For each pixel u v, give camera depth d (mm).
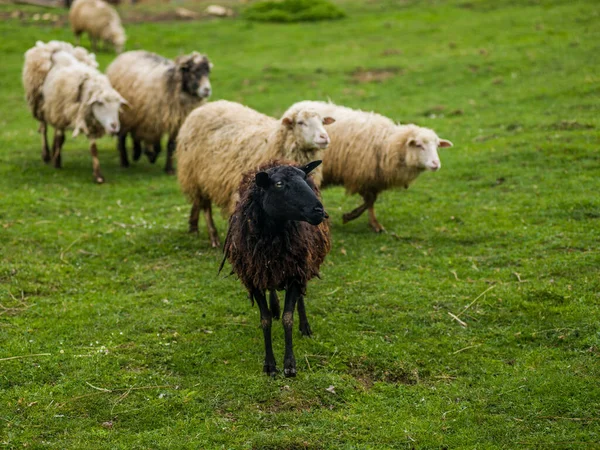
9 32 30609
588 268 9344
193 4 39656
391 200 13344
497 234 11000
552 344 7664
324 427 6246
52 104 14844
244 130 10055
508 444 6012
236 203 7449
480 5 33469
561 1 32125
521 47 25219
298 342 7801
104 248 10883
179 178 10930
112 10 28281
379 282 9430
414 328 8102
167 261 10430
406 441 6066
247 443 6008
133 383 6961
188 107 15664
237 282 9555
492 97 20312
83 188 14383
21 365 7250
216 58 27688
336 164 11648
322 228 7574
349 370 7281
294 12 35000
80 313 8531
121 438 6090
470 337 7930
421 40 28297
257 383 6922
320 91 22312
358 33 30578
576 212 11508
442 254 10477
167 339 7895
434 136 11141
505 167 14312
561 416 6359
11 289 9172
